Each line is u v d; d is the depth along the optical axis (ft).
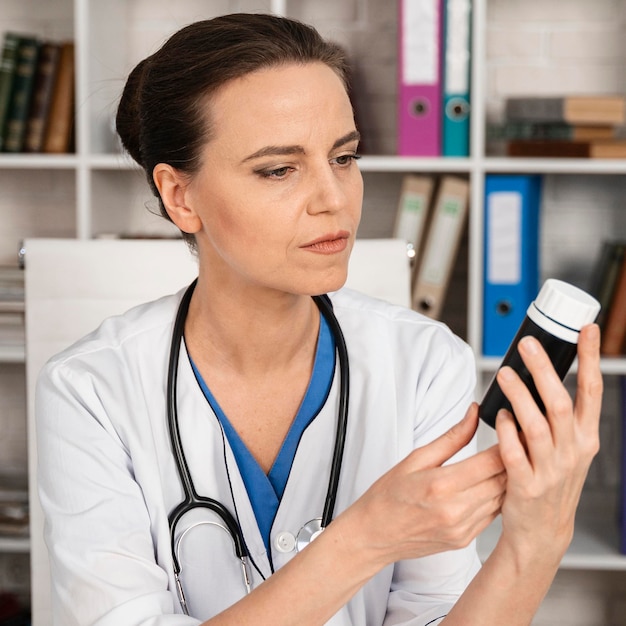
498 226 7.26
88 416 3.59
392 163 7.20
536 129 7.32
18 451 8.63
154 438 3.63
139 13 8.25
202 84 3.15
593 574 8.58
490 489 2.60
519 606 2.88
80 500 3.46
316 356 3.69
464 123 7.22
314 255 3.13
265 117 3.06
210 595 3.58
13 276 7.47
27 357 4.89
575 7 8.11
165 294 4.91
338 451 3.60
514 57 8.17
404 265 4.98
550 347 2.52
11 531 7.79
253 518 3.55
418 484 2.60
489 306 7.30
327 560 2.74
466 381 3.84
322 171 3.07
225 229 3.21
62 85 7.62
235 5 8.20
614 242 8.00
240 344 3.58
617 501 8.41
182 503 3.55
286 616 2.77
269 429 3.68
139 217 8.31
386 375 3.76
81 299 4.90
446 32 7.15
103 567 3.31
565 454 2.53
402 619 3.57
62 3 8.27
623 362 7.27
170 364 3.65
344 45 8.16
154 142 3.43
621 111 7.13
